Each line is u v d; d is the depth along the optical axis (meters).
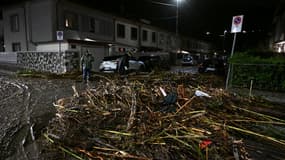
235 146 3.19
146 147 3.19
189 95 5.49
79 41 15.77
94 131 3.66
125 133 3.54
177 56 32.94
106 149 3.18
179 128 3.68
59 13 18.09
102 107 4.64
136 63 15.67
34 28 18.92
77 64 15.23
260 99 6.30
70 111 4.46
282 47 20.83
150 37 32.41
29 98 6.88
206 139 3.35
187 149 3.15
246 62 8.64
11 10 20.25
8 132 4.03
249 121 4.43
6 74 13.76
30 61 16.62
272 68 8.10
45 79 11.87
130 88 5.74
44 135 3.79
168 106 4.76
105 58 14.78
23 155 3.21
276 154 3.26
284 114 5.13
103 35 23.08
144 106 4.65
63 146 3.35
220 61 15.73
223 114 4.66
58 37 12.80
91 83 10.41
